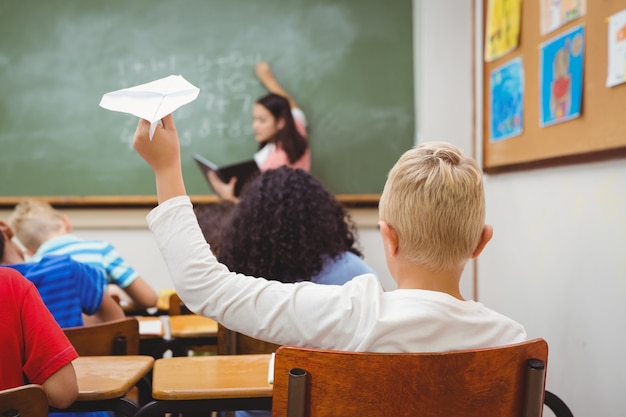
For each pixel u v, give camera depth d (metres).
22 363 1.08
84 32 3.50
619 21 1.56
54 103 3.50
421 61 3.47
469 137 3.47
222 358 1.30
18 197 3.50
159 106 0.79
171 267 0.87
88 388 1.10
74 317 1.56
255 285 0.88
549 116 1.96
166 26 3.50
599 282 1.68
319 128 3.51
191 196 3.50
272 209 1.46
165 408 1.10
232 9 3.49
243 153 3.51
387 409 0.79
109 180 3.51
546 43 1.98
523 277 2.19
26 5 3.49
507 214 2.34
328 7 3.48
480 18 2.63
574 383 1.82
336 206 1.56
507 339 0.89
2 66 3.49
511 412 0.82
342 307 0.86
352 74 3.49
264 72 3.48
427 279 0.90
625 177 1.56
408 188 0.89
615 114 1.59
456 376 0.79
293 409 0.78
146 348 2.01
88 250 2.28
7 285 1.08
